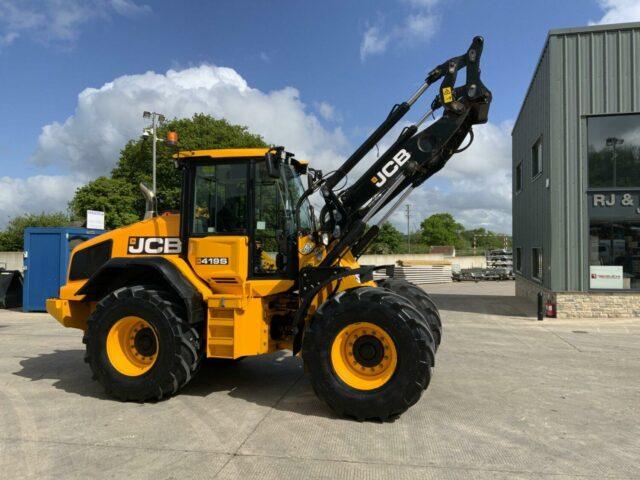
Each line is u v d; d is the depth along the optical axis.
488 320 12.00
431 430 4.30
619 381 6.05
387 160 5.52
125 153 37.53
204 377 6.12
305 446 3.95
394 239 58.81
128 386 5.05
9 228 38.44
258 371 6.41
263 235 5.39
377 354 4.57
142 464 3.63
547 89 12.51
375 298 4.54
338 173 5.51
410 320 4.40
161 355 5.00
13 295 13.47
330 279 5.04
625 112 11.65
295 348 5.05
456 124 5.41
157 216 5.95
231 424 4.45
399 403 4.38
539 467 3.58
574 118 11.96
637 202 11.63
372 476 3.43
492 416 4.69
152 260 5.28
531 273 16.73
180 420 4.56
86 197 35.78
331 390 4.55
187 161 5.53
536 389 5.66
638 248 11.66
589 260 11.91
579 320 11.66
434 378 6.16
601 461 3.69
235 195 5.42
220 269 5.25
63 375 6.29
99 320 5.21
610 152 11.81
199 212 5.49
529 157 16.61
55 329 10.03
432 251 57.75
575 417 4.68
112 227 34.88
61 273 12.53
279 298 5.69
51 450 3.89
